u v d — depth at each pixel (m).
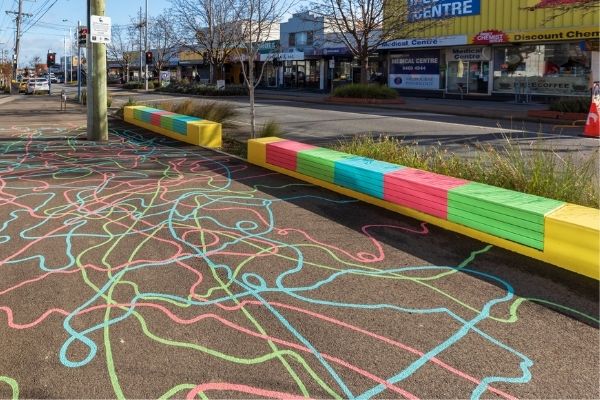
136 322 3.85
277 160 9.09
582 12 25.91
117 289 4.40
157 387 3.09
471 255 5.15
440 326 3.80
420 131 15.63
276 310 4.04
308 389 3.08
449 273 4.73
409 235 5.75
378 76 40.19
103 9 12.98
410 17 31.08
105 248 5.35
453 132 15.30
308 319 3.90
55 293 4.31
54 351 3.46
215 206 6.92
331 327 3.79
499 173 6.80
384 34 29.34
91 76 13.12
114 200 7.20
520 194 5.73
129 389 3.07
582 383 3.14
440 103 28.86
